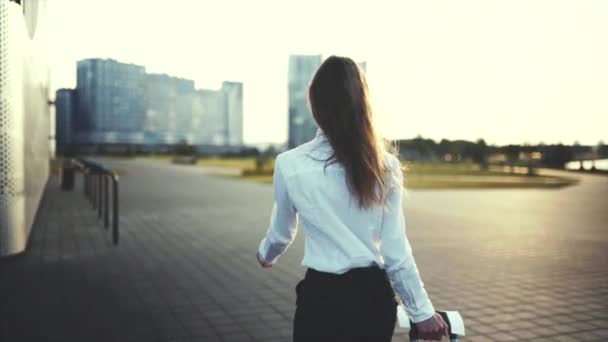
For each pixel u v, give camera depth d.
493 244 9.59
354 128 1.74
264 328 4.91
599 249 9.09
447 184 27.38
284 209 1.87
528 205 16.88
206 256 8.14
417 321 1.74
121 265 7.41
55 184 23.58
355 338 1.71
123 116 153.75
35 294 5.89
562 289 6.41
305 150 1.80
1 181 7.64
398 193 1.77
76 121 126.88
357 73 1.81
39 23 13.74
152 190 21.38
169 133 174.00
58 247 8.67
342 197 1.74
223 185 24.83
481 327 5.01
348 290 1.72
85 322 4.97
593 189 24.86
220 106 189.38
